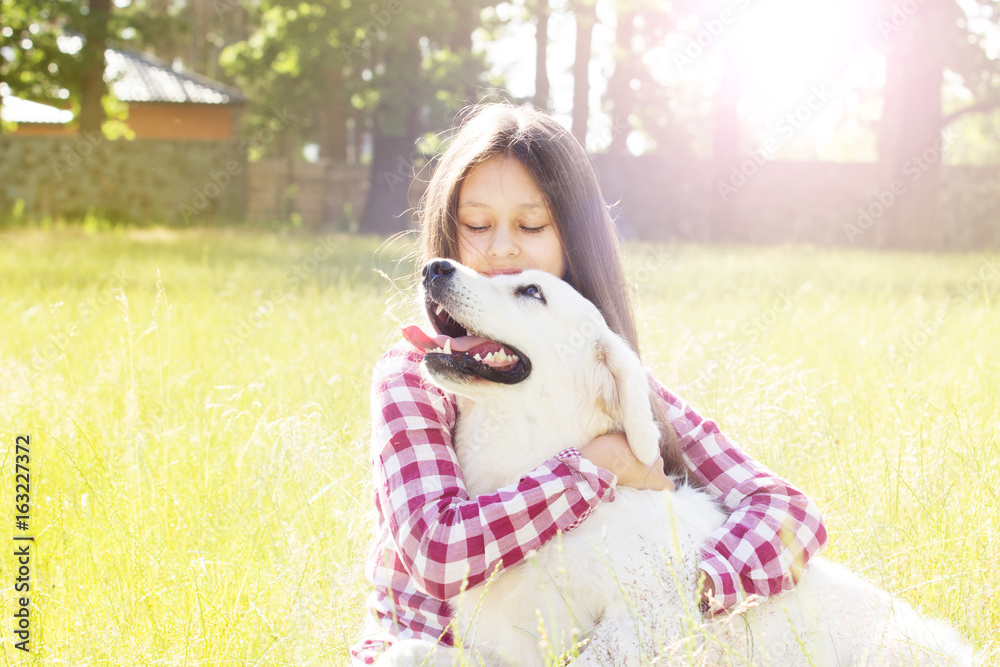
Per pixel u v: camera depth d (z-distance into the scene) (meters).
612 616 2.20
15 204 20.59
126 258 12.01
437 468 2.26
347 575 2.65
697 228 25.19
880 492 3.09
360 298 8.06
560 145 2.63
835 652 2.29
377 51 26.84
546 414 2.45
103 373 4.64
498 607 2.31
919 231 21.25
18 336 6.29
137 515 2.98
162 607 2.61
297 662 2.29
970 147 40.75
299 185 24.25
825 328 6.71
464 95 23.31
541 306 2.44
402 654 2.06
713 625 2.18
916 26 20.69
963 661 2.26
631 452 2.40
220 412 4.05
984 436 3.52
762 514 2.38
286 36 23.03
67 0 21.09
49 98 22.56
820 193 24.19
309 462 3.28
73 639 2.43
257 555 2.89
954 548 2.76
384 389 2.38
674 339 6.08
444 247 2.73
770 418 3.71
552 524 2.13
